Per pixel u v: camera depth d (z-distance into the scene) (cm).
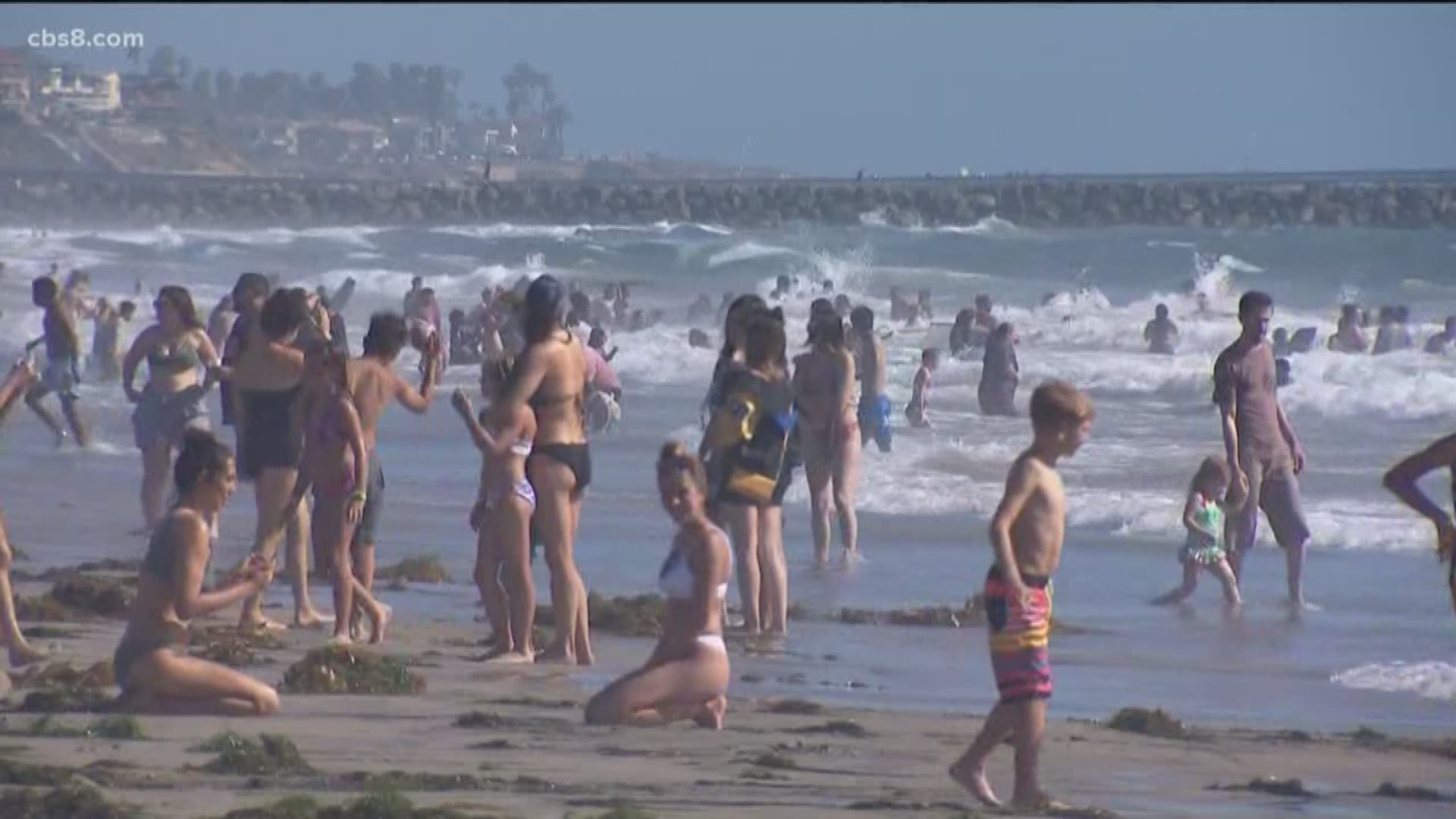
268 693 3784
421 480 9131
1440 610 6062
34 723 3538
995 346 11556
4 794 2878
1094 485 8694
